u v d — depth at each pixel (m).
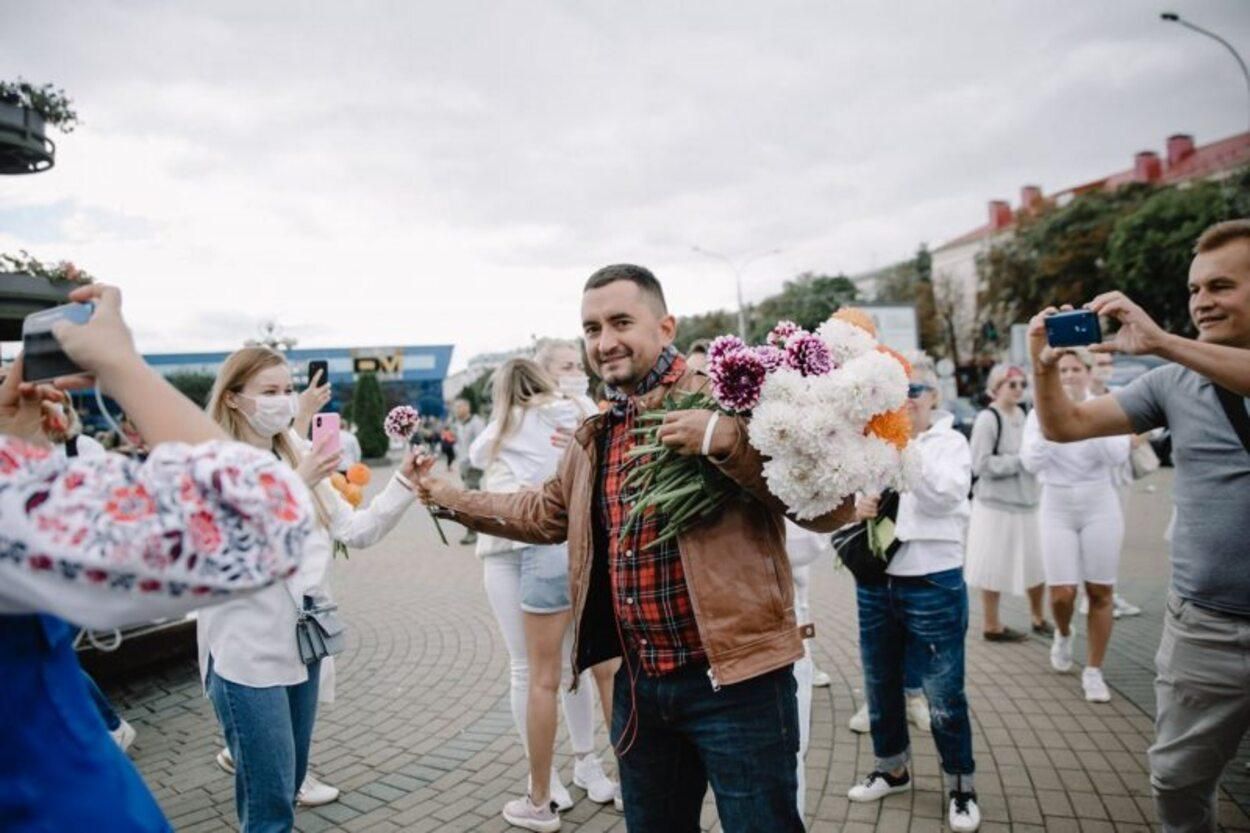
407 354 45.53
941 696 2.96
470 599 7.09
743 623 1.78
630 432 1.99
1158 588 6.31
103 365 1.10
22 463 0.98
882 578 3.12
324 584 2.57
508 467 3.41
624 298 1.96
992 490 5.04
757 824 1.77
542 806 3.10
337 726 4.23
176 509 0.99
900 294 53.84
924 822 3.00
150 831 1.18
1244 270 2.17
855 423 1.73
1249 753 3.49
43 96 5.11
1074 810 3.04
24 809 1.08
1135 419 2.45
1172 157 48.97
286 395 2.70
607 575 2.04
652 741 1.95
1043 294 37.66
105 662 4.75
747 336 51.59
